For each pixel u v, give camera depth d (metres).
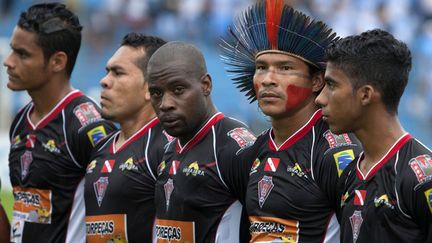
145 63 11.02
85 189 11.20
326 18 33.56
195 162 10.01
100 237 10.98
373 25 33.72
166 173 10.29
